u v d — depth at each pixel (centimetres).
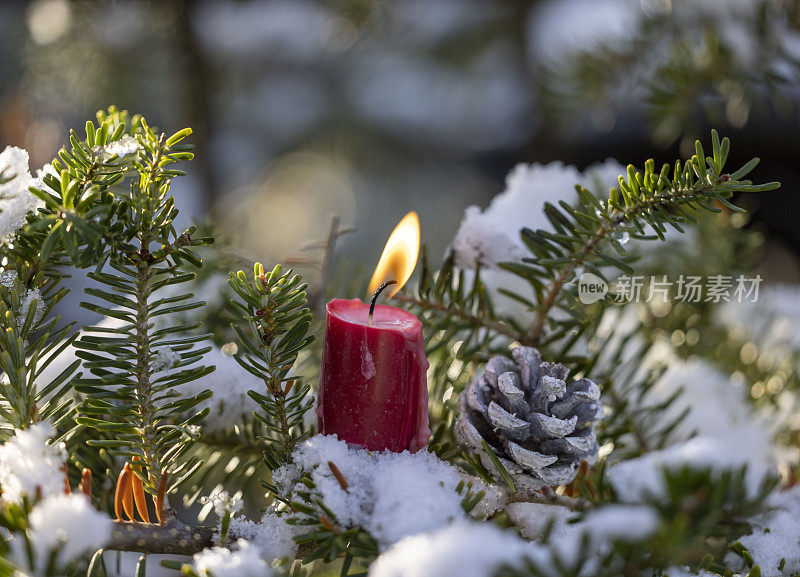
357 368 62
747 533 61
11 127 142
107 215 62
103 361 62
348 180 212
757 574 59
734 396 77
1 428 62
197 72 159
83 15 151
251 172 194
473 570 56
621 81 105
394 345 62
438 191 206
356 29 169
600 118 114
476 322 71
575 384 63
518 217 76
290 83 180
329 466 61
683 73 94
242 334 62
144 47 155
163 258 62
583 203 66
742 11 89
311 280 82
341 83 184
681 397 76
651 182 64
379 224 204
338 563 77
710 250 82
